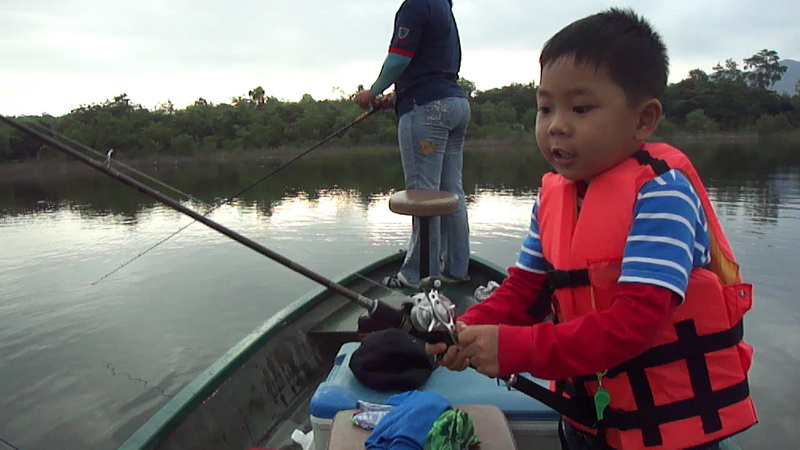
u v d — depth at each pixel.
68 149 1.12
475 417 1.58
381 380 1.78
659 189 1.02
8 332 5.20
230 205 13.05
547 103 1.11
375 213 11.65
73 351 4.77
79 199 15.47
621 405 1.11
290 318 2.78
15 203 14.70
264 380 2.40
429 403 1.50
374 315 1.17
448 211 2.72
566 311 1.17
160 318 5.50
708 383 1.07
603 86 1.04
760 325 4.97
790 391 3.79
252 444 2.17
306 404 2.49
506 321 1.34
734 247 7.64
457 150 3.48
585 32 1.05
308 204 13.20
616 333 0.99
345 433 1.54
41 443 3.54
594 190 1.11
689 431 1.07
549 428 1.69
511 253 7.93
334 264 7.48
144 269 7.32
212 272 7.13
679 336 1.07
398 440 1.39
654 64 1.05
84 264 7.75
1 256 8.28
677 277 0.97
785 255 7.13
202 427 1.99
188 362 4.57
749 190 13.69
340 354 2.11
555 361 1.02
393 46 3.03
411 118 3.19
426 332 1.11
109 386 4.22
